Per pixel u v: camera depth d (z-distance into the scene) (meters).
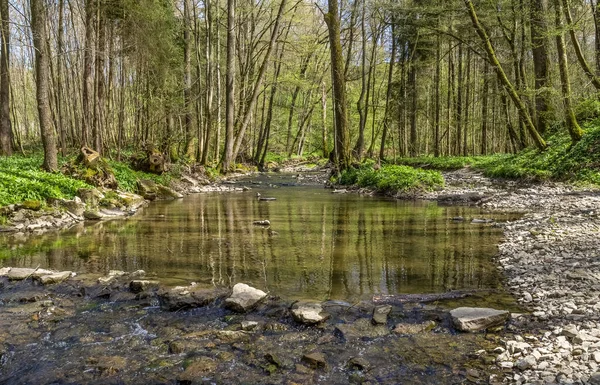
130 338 3.81
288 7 31.05
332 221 9.59
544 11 17.23
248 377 3.13
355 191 16.70
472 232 8.09
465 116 29.42
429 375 3.11
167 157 18.64
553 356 3.16
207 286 5.07
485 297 4.62
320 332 3.87
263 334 3.85
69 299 4.76
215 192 17.00
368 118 37.25
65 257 6.48
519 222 8.62
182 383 3.08
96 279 5.38
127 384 3.07
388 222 9.38
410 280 5.27
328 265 5.96
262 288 5.04
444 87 33.56
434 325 3.96
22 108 40.66
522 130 20.95
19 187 9.84
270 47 23.00
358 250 6.84
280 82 33.16
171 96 24.39
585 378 2.82
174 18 24.58
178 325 4.06
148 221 9.85
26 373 3.25
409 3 24.83
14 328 4.01
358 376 3.12
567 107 15.09
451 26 24.45
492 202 11.93
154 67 22.91
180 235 8.14
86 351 3.57
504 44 24.42
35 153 23.44
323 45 36.78
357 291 4.91
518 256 6.07
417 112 32.69
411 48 29.47
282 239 7.71
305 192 16.62
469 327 3.82
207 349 3.57
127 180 14.23
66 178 11.57
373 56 28.14
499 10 20.48
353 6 24.17
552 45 20.19
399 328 3.90
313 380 3.08
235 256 6.50
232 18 22.44
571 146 15.09
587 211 8.87
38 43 12.12
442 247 6.95
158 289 4.96
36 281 5.30
